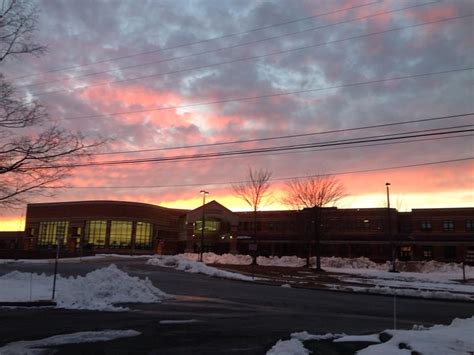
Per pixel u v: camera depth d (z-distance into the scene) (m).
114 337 11.52
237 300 21.69
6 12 17.20
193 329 13.13
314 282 34.44
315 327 14.35
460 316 18.69
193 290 25.45
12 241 103.75
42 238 90.69
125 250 85.75
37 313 15.39
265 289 27.84
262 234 87.56
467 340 9.91
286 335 12.50
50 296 18.59
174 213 97.56
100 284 20.30
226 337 12.02
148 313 16.23
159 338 11.61
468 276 45.50
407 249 77.94
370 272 48.28
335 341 11.34
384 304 22.62
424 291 28.17
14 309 16.22
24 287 21.28
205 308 18.30
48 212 90.94
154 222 90.06
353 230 80.19
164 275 34.94
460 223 76.25
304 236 58.16
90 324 13.38
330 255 80.75
